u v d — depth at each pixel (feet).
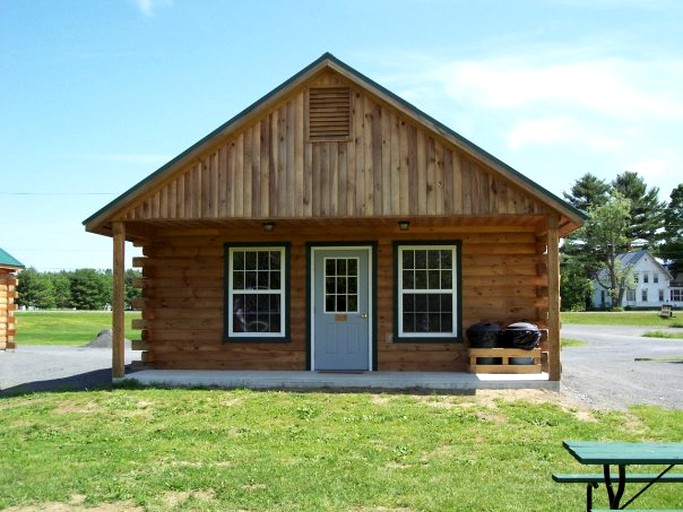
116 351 45.52
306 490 23.84
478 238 49.90
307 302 50.75
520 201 42.80
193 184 44.75
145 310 51.37
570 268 240.73
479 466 27.12
